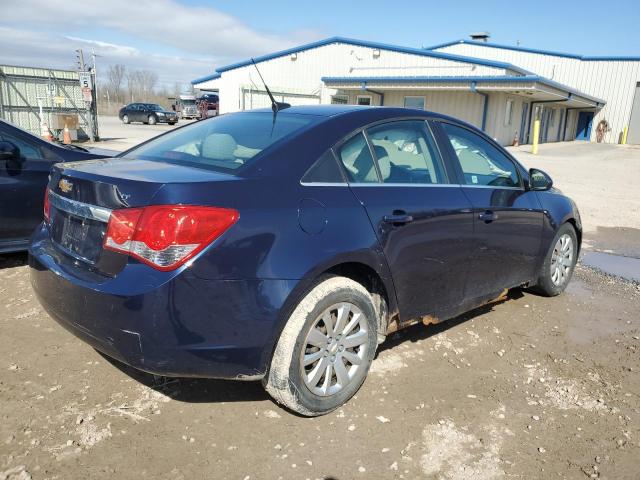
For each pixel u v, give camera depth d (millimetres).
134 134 27734
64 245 3010
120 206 2600
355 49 30297
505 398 3355
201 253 2523
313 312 2869
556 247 5070
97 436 2799
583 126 43750
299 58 31672
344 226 2988
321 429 2947
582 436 2994
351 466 2666
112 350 2611
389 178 3387
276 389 2873
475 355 3932
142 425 2908
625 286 5797
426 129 3762
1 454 2627
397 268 3295
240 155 3057
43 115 20406
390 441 2871
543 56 42562
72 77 21562
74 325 2756
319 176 3027
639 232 8750
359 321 3152
